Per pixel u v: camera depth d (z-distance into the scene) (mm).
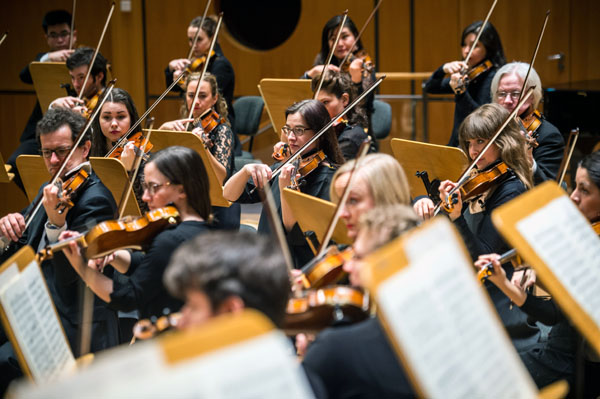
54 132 3824
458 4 9461
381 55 9531
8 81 8883
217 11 9070
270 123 8008
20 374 3371
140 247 3115
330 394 2002
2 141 8914
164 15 9125
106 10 9000
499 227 1943
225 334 1381
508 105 4949
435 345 1637
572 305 1990
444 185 3533
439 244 1740
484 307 1755
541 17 9492
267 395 1374
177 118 8914
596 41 9625
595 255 2084
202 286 1863
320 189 3967
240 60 9367
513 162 3703
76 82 6039
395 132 8258
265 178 3994
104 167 3863
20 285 2242
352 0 9430
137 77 9125
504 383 1743
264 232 3863
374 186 2750
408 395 2002
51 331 2318
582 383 2701
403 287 1619
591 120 6859
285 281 1954
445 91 6848
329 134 4090
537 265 1974
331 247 2811
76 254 3066
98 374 1280
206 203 3158
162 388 1314
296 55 9492
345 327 2098
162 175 3080
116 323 3430
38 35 8906
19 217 3732
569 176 6973
